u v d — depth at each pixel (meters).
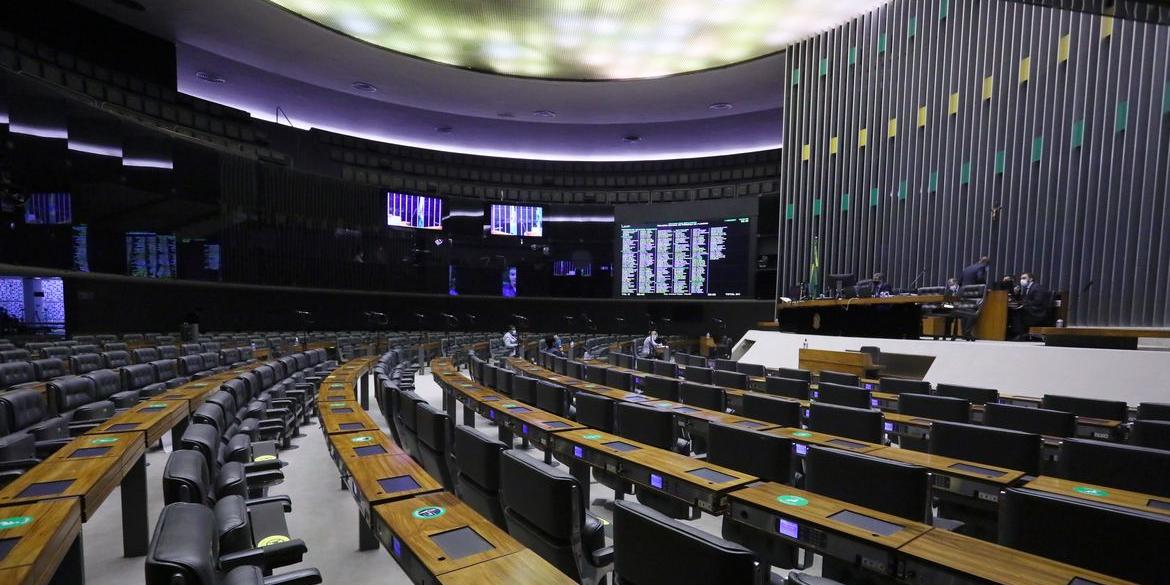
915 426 4.24
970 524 3.01
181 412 4.08
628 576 1.77
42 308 11.95
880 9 13.37
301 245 16.72
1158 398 6.16
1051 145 10.41
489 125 21.50
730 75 16.59
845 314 10.20
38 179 10.48
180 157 13.70
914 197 12.62
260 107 18.06
